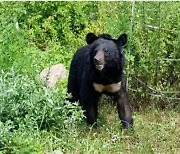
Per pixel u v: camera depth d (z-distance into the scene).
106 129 10.88
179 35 11.94
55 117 10.31
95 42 10.80
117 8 12.74
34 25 15.18
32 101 10.24
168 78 12.30
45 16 15.38
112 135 10.70
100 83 10.82
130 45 11.99
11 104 10.09
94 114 11.06
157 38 11.97
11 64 12.11
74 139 10.09
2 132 9.28
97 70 10.62
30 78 11.47
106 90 11.02
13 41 12.59
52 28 15.08
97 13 15.16
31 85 10.63
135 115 11.88
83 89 10.98
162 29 11.95
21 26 14.97
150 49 12.05
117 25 12.26
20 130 9.74
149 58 12.05
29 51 13.50
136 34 12.05
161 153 10.18
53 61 13.75
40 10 15.39
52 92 10.48
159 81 12.23
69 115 10.85
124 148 10.23
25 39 14.38
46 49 14.73
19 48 12.55
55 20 15.20
